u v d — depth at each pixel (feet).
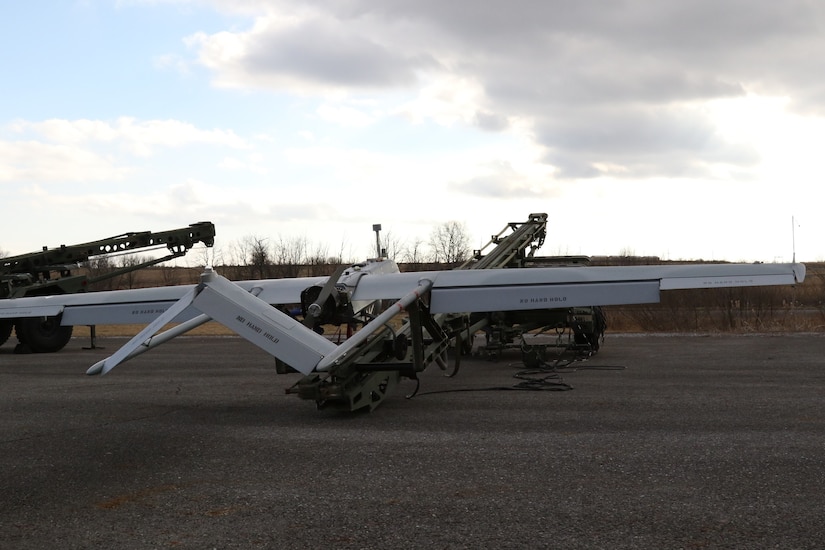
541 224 56.49
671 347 54.34
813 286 101.45
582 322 48.01
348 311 29.68
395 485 19.56
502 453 22.59
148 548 15.52
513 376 40.32
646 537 15.44
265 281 34.88
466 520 16.72
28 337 60.59
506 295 27.94
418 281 29.30
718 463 20.93
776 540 15.14
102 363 21.06
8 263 64.49
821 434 24.35
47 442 25.55
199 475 21.04
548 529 16.03
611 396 32.68
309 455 23.02
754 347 53.16
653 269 26.63
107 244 71.46
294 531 16.30
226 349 59.21
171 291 30.76
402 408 30.86
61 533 16.49
